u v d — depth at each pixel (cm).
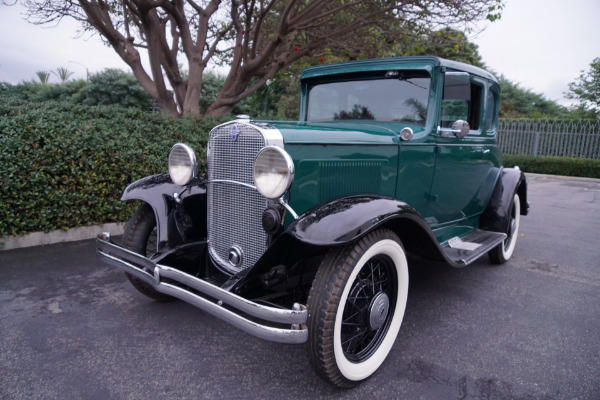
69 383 225
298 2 674
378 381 236
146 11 577
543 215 724
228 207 265
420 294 365
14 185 414
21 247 440
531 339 285
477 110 390
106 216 495
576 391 227
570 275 420
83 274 383
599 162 1298
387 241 234
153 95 709
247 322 198
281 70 848
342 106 372
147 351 260
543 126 1493
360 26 695
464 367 250
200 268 292
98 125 498
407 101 335
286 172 212
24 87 2003
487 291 374
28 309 311
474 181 397
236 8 661
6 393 215
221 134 261
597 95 1952
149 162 517
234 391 224
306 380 236
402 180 306
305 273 288
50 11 627
